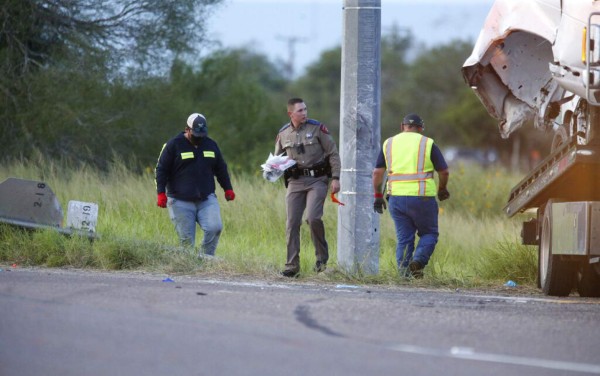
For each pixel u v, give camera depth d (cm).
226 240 5838
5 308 2806
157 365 2138
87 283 3500
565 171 3975
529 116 4922
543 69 4716
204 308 2933
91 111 9212
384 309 3048
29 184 4959
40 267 4466
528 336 2634
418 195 4541
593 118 3972
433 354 2341
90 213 4897
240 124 12356
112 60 9319
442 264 5153
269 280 4262
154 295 3183
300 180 4578
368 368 2155
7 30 9194
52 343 2347
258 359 2222
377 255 4597
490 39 4759
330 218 6300
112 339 2406
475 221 7131
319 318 2817
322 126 4591
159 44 9525
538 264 4522
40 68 9225
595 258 3875
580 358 2359
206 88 11994
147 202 6306
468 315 2989
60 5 9181
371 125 4597
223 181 4972
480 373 2144
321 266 4631
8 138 9038
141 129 9556
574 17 3969
